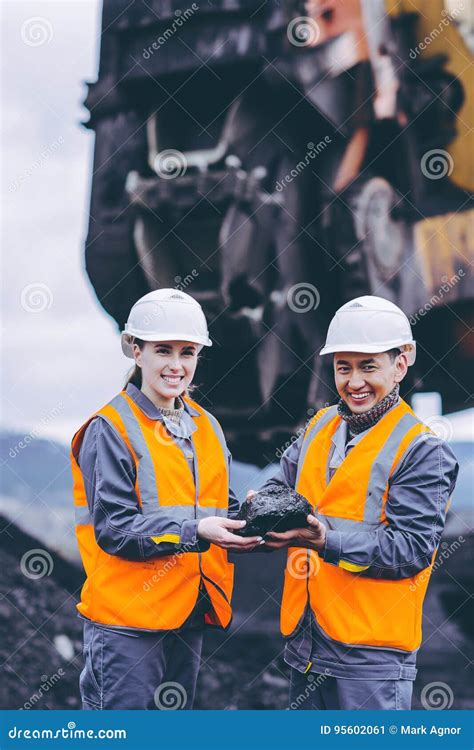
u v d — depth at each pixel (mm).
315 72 6332
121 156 6867
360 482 3205
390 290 7191
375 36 6902
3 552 7902
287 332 6898
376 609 3186
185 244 6574
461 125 7723
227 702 6523
